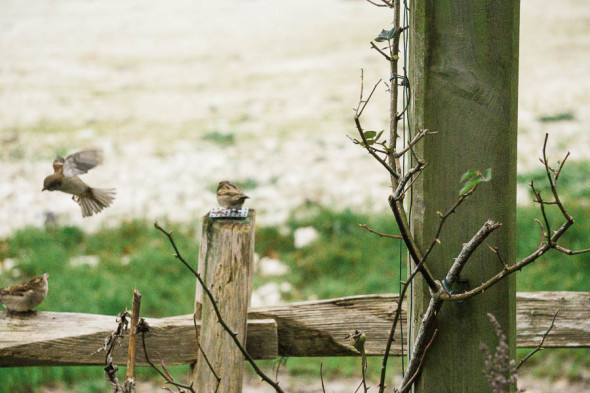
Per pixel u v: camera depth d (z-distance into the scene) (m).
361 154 16.83
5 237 11.81
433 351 3.15
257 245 11.35
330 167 15.81
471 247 2.90
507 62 3.05
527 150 16.53
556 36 30.83
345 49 30.25
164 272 10.44
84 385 7.70
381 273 10.26
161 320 3.60
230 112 21.89
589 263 9.83
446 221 3.12
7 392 7.52
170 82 26.11
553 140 17.42
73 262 10.86
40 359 3.55
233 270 3.36
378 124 19.67
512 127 3.07
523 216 11.33
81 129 19.91
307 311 3.76
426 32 3.07
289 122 20.38
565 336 3.78
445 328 3.13
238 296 3.37
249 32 34.53
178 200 13.75
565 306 3.80
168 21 37.38
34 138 18.81
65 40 33.22
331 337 3.74
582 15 34.78
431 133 2.95
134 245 11.48
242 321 3.39
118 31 35.16
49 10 40.16
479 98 3.06
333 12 38.25
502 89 3.05
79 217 12.79
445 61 3.07
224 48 31.42
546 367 7.89
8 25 36.31
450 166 3.10
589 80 24.08
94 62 29.28
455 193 3.11
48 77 26.72
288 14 38.34
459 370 3.13
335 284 10.02
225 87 25.16
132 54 30.73
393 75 3.10
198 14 38.94
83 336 3.58
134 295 2.90
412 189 3.18
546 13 35.53
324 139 18.31
